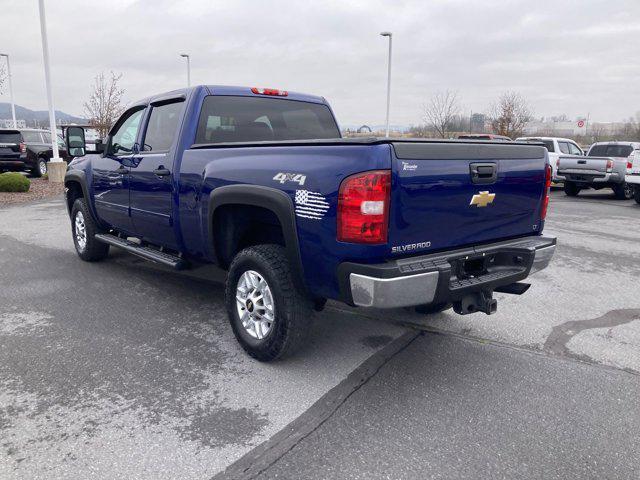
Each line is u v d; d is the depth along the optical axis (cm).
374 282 288
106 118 2512
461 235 331
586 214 1146
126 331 427
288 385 336
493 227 352
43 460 258
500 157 344
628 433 286
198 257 438
